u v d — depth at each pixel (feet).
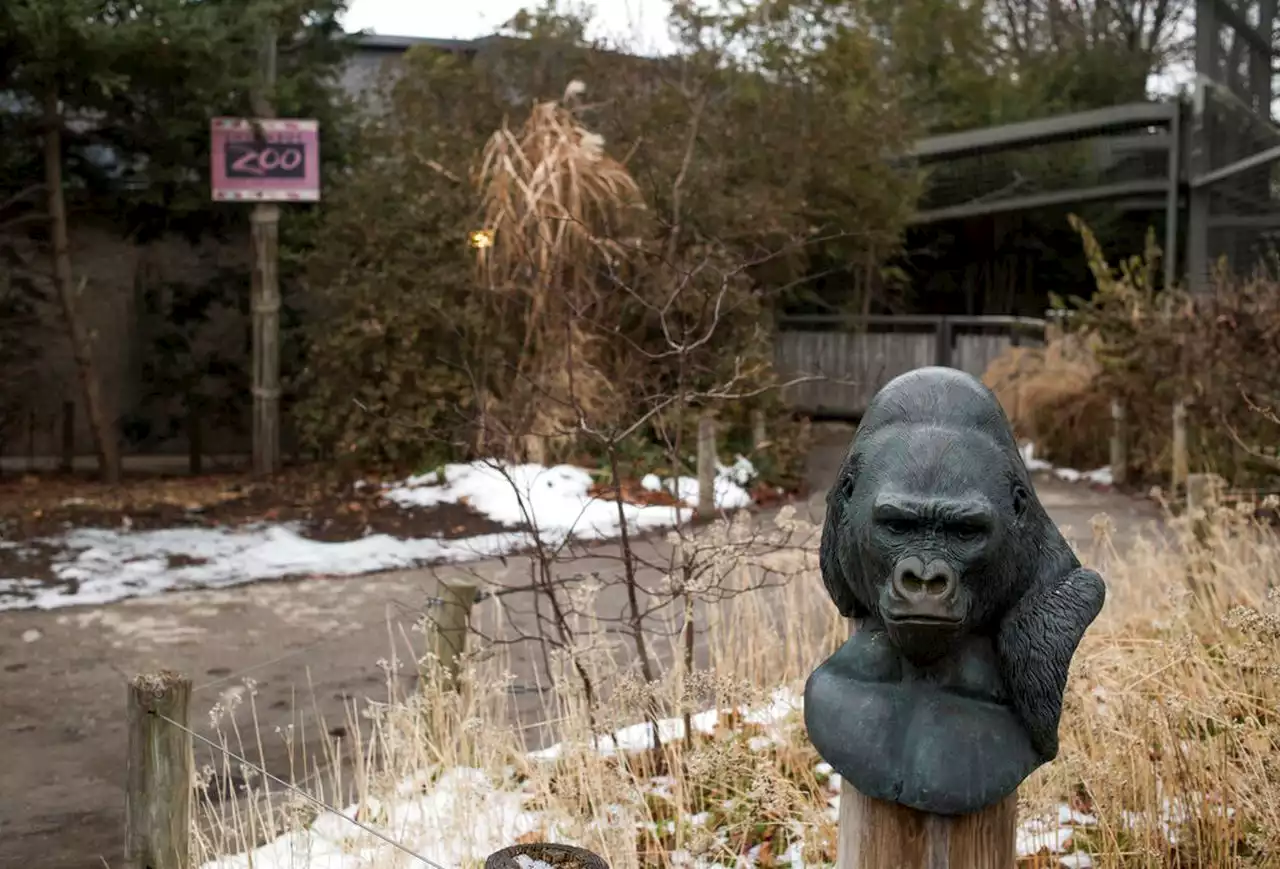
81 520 34.94
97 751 18.19
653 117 49.80
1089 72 90.84
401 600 27.35
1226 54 63.10
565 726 14.74
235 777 16.84
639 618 15.98
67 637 24.20
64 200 45.52
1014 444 8.02
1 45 38.58
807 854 12.39
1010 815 8.21
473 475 38.99
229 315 49.21
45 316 46.85
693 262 40.40
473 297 41.09
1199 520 21.09
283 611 26.35
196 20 38.09
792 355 71.56
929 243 85.76
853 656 8.32
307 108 46.34
